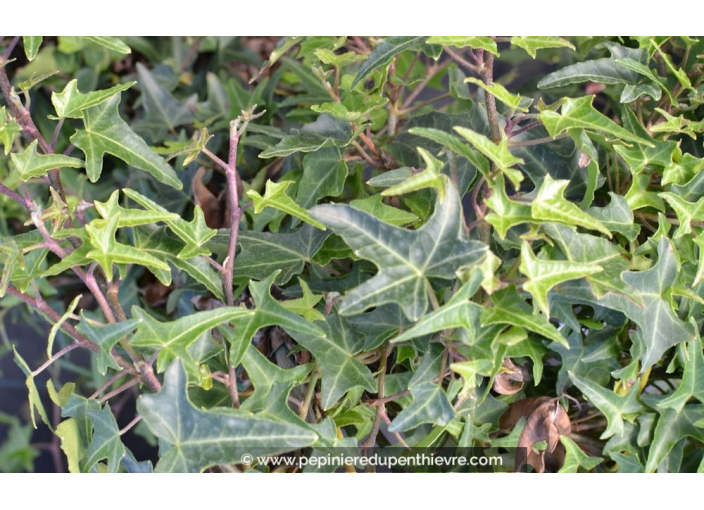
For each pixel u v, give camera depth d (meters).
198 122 0.56
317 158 0.44
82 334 0.40
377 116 0.50
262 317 0.39
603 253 0.39
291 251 0.43
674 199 0.41
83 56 0.59
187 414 0.38
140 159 0.41
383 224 0.37
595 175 0.40
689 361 0.41
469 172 0.42
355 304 0.37
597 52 0.49
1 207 0.56
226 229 0.43
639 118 0.45
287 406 0.39
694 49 0.45
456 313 0.37
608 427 0.41
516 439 0.43
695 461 0.43
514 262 0.38
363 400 0.43
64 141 0.58
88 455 0.40
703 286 0.41
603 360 0.42
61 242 0.42
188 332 0.38
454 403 0.42
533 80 0.54
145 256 0.39
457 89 0.48
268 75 0.60
